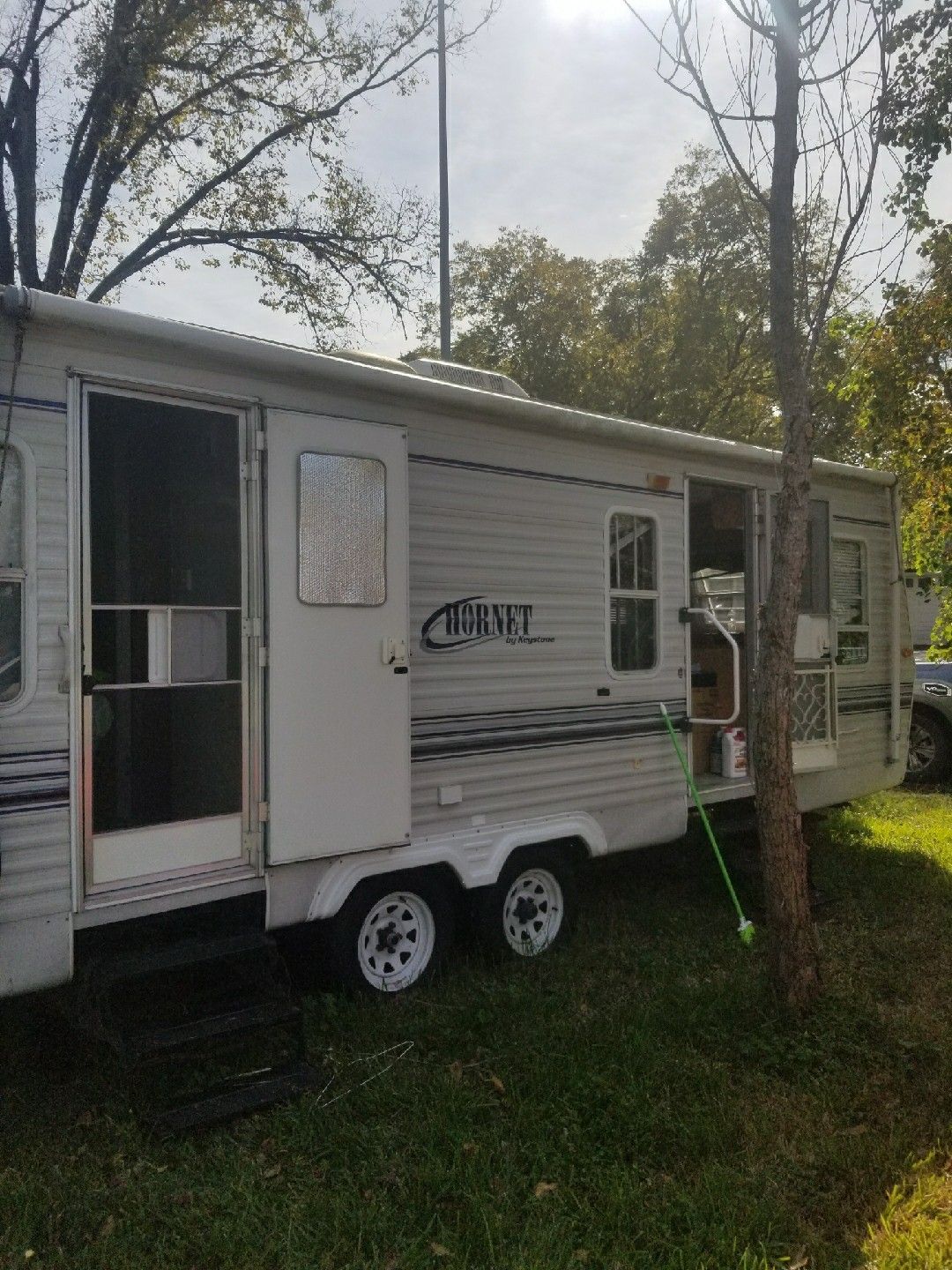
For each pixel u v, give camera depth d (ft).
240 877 12.52
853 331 25.31
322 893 13.33
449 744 14.96
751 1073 12.13
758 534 20.76
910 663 24.99
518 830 15.88
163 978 12.19
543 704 16.34
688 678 19.07
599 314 61.11
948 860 22.61
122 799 15.23
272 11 36.01
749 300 55.62
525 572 16.11
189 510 15.08
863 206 13.26
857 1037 12.81
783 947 13.39
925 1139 10.84
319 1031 13.15
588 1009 14.08
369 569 13.64
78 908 11.18
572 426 16.56
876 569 23.95
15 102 35.24
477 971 15.33
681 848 21.72
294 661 12.85
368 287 41.37
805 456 13.25
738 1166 10.30
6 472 10.78
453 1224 9.37
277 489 12.79
